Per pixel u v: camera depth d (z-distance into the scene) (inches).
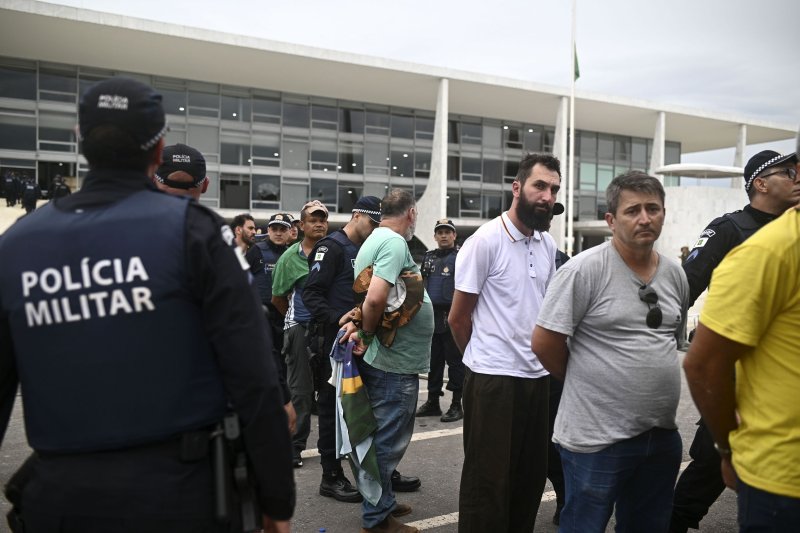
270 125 1210.6
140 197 65.6
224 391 65.4
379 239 143.8
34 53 1021.8
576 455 101.3
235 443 65.1
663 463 101.0
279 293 211.8
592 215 1551.4
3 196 1036.5
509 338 122.1
